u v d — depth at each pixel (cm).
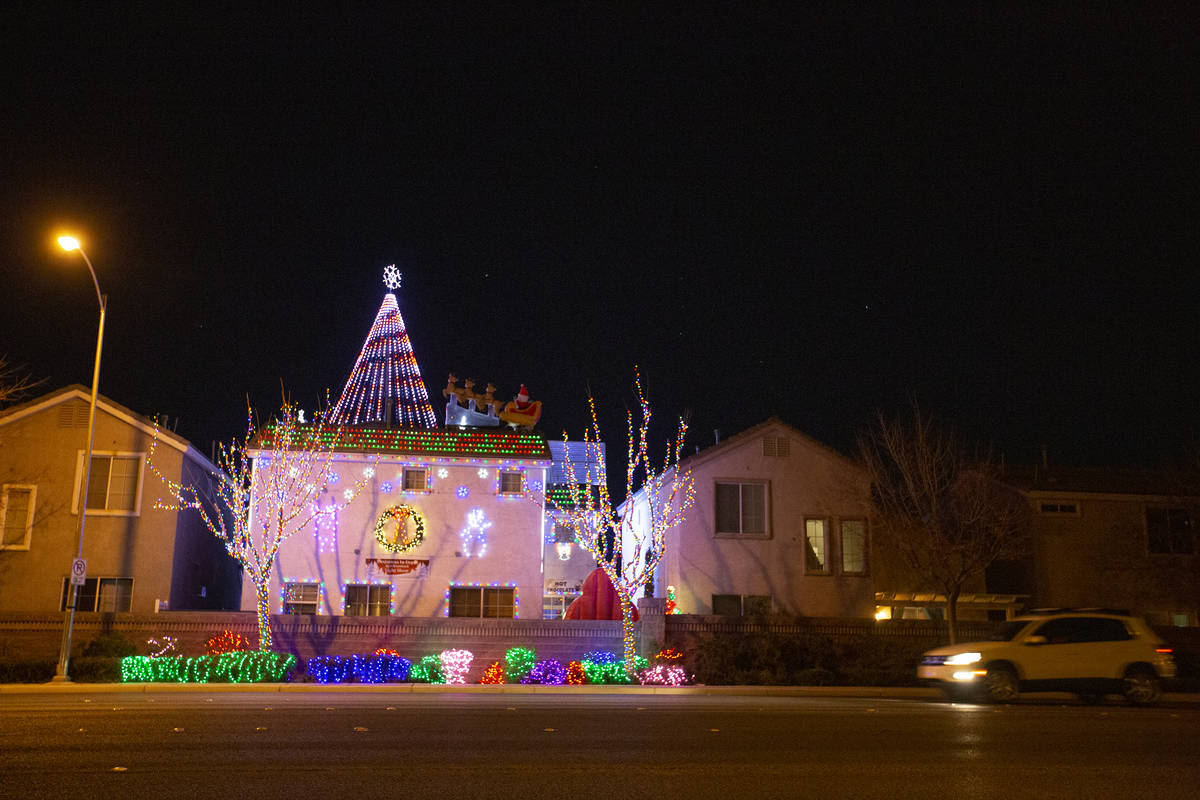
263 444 3139
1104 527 3584
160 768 988
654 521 3325
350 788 894
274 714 1524
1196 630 3055
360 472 3262
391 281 3816
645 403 3384
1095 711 1798
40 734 1230
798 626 2939
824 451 3409
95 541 3116
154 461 3198
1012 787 953
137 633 2722
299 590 3155
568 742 1215
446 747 1159
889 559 3447
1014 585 3616
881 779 984
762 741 1248
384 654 2697
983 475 3192
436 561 3247
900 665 2773
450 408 3816
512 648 2831
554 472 4138
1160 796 919
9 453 3130
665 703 1884
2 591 3048
